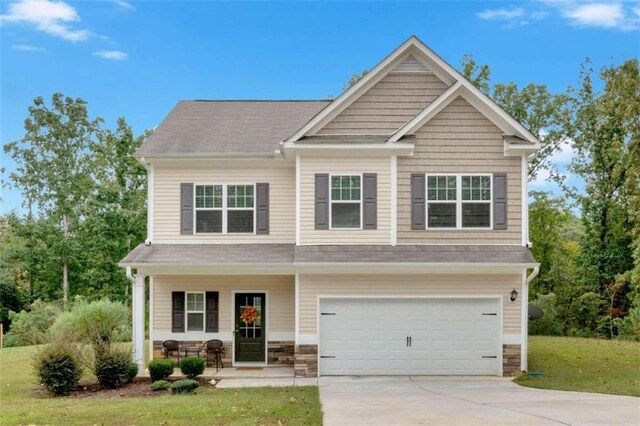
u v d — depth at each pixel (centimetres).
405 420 1009
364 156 1709
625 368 1716
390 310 1669
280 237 1848
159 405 1173
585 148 3256
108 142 3681
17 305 3638
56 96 3844
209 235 1847
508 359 1648
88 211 3619
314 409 1123
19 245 3722
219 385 1499
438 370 1656
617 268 3175
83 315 1853
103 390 1463
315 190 1705
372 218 1695
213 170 1861
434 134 1706
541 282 3331
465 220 1695
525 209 1695
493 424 962
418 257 1634
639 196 2970
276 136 1945
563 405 1154
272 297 1859
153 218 1848
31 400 1331
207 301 1852
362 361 1661
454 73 1711
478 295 1661
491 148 1705
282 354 1848
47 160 3825
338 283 1662
